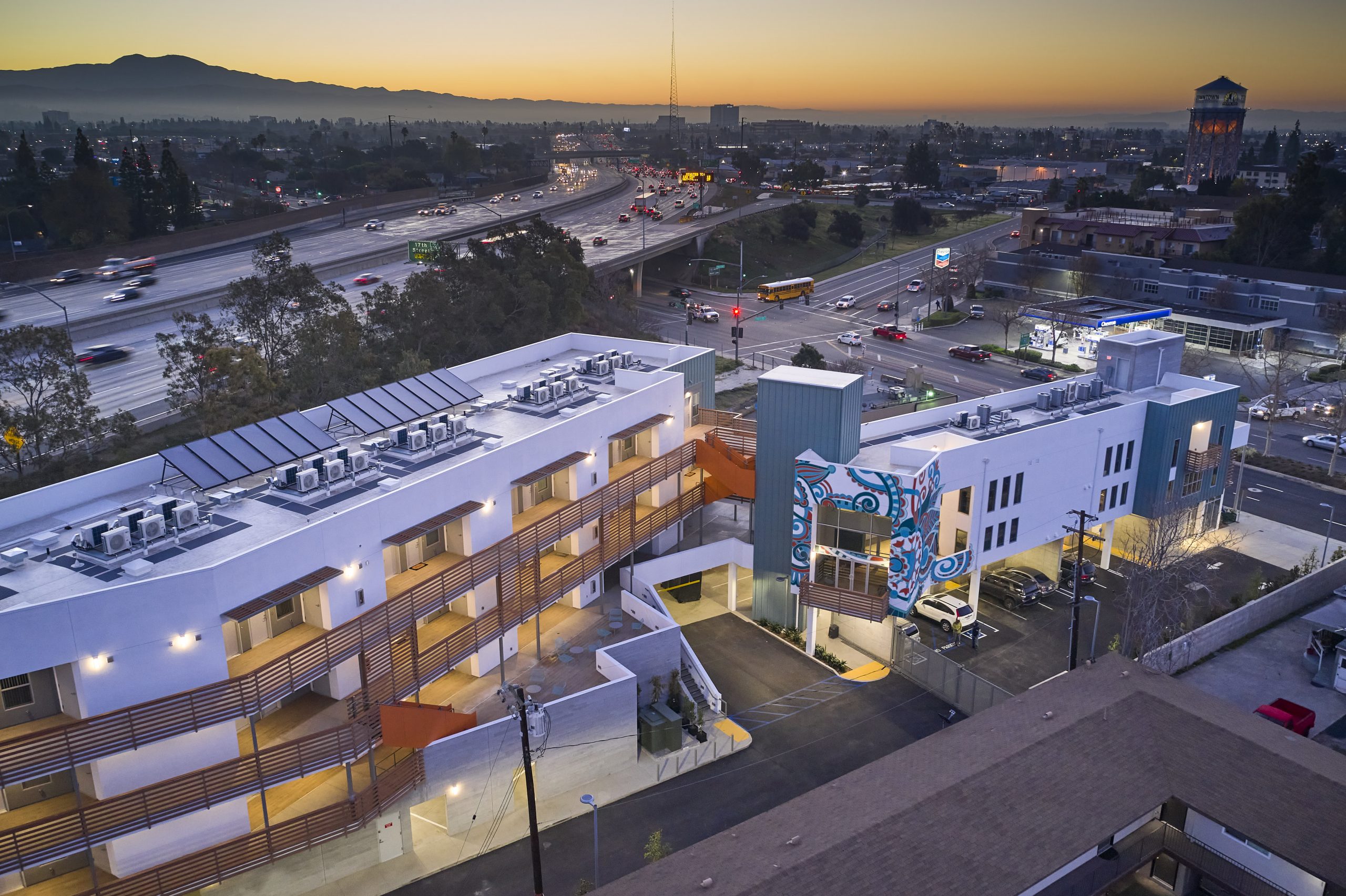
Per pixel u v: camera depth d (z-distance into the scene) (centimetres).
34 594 2878
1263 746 3300
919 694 4447
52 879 2911
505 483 4059
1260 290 11081
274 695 2967
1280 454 7738
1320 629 4866
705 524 5859
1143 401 5481
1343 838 2905
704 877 2839
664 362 5800
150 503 3256
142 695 2798
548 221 17712
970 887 2794
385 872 3325
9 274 11319
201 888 2956
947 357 10819
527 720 2641
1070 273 12900
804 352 9762
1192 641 4662
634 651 4109
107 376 8088
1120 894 3328
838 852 2889
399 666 3544
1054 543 5400
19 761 2547
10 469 6072
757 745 4062
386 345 8081
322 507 3569
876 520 4438
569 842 3481
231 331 8006
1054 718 3522
